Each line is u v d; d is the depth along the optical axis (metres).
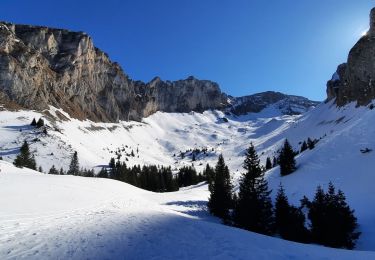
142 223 26.19
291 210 40.47
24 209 28.72
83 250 18.64
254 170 47.38
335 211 34.28
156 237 22.02
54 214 28.62
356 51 173.75
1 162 74.62
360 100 168.25
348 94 195.50
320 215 35.03
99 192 47.72
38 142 151.50
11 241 19.55
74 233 22.09
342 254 21.67
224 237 23.16
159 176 126.75
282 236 39.62
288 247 22.53
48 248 18.69
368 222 36.88
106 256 17.86
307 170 61.28
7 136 151.88
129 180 123.62
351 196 44.25
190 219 29.97
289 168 66.00
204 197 68.81
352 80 183.25
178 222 27.52
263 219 42.44
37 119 192.25
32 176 51.06
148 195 64.44
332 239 33.62
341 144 63.53
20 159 100.50
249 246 21.27
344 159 56.97
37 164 134.12
